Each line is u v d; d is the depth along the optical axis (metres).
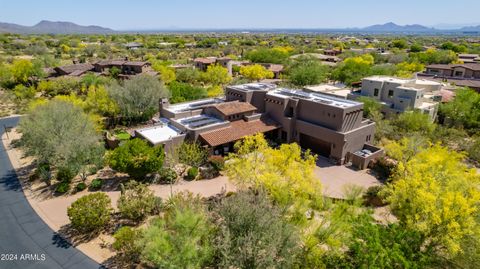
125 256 21.81
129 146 32.06
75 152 31.23
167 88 61.41
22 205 28.59
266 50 120.94
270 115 44.22
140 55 142.75
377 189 29.58
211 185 32.31
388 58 114.44
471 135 47.31
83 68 89.12
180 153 34.75
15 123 53.50
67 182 32.03
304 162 25.39
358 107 38.56
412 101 48.41
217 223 20.50
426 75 76.00
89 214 23.50
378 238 17.02
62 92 70.00
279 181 23.88
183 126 38.28
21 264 21.25
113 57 134.50
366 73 77.00
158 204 26.62
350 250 19.38
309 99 42.25
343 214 20.03
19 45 155.00
